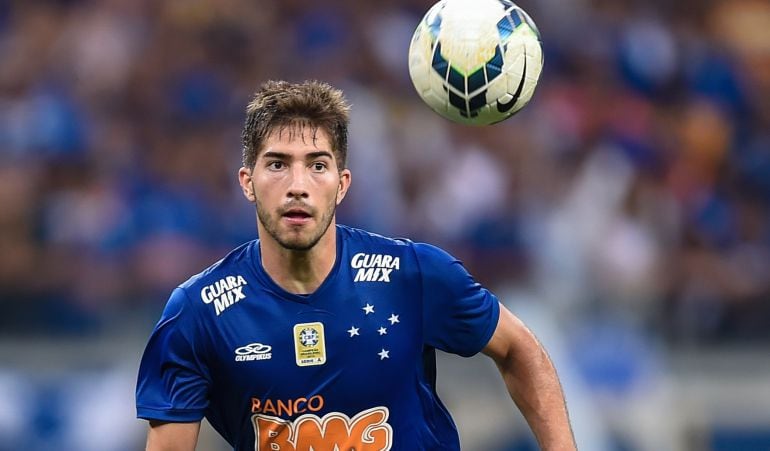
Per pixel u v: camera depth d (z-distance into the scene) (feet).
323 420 55.11
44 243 135.95
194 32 159.43
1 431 117.29
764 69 182.70
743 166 169.27
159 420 55.11
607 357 128.36
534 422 58.80
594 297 136.26
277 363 54.75
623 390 126.82
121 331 126.62
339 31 163.22
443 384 124.36
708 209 157.58
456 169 145.07
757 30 184.75
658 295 140.77
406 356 55.77
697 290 143.02
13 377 119.55
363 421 55.42
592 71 169.99
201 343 55.01
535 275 138.51
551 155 153.38
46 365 120.98
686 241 153.28
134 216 138.10
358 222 138.00
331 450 55.11
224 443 116.78
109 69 154.10
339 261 55.72
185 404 55.11
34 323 128.67
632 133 163.32
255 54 160.25
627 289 138.21
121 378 121.39
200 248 137.39
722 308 141.79
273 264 55.01
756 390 131.23
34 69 153.58
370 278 55.72
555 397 58.49
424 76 58.49
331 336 54.90
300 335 54.80
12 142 145.18
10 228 135.64
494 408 123.75
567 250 139.13
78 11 160.45
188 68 155.74
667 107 172.86
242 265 55.83
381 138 146.41
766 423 130.00
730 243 156.87
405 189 143.23
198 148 147.84
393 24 166.50
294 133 53.26
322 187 53.52
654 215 151.33
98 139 145.89
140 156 145.07
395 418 55.83
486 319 56.95
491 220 142.82
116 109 150.82
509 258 141.18
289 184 52.95
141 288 132.57
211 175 145.38
